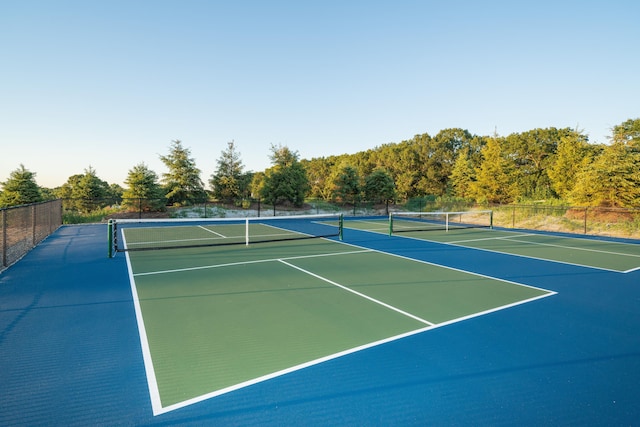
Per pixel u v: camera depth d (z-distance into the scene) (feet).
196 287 27.61
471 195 123.24
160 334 18.25
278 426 11.11
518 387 13.60
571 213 79.00
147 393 12.83
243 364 15.11
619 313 22.47
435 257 42.42
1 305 22.74
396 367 15.02
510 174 117.80
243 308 22.63
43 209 56.08
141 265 35.86
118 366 14.82
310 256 42.14
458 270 35.06
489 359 15.87
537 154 179.73
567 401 12.72
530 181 162.20
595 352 16.75
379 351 16.55
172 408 11.93
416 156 191.72
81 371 14.37
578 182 81.41
